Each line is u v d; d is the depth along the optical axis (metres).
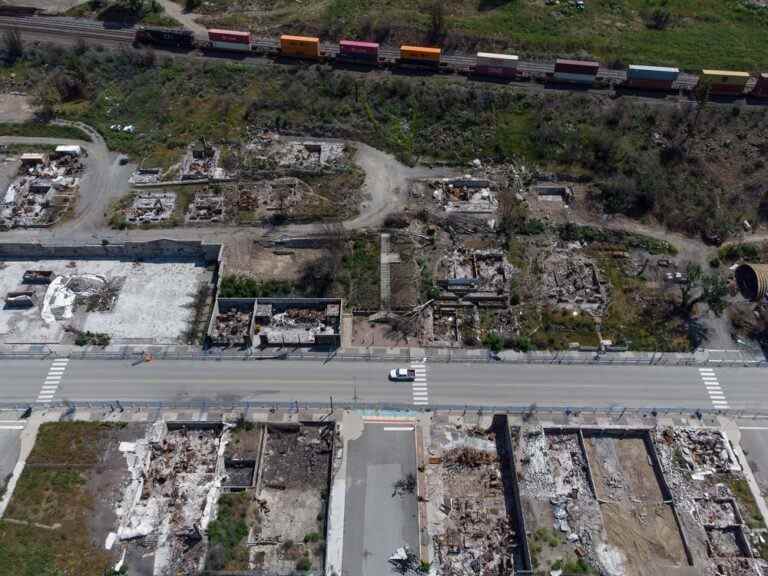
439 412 84.06
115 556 70.94
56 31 140.88
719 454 81.56
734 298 98.25
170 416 82.62
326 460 79.69
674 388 88.06
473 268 100.56
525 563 71.44
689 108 126.19
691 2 155.75
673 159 117.94
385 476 78.06
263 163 114.81
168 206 107.56
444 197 111.19
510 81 133.38
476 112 125.50
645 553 72.81
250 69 133.12
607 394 87.00
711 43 143.62
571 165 117.19
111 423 81.62
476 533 73.44
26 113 123.75
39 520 73.31
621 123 123.81
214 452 79.88
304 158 116.88
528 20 147.00
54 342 90.31
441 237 105.06
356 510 75.19
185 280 99.00
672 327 94.50
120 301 95.62
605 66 137.00
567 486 77.44
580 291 98.31
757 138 122.06
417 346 91.25
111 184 111.25
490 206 109.94
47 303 94.69
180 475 77.50
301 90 128.12
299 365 88.56
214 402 84.19
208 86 129.75
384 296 96.50
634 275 100.62
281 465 79.06
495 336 91.62
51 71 131.38
